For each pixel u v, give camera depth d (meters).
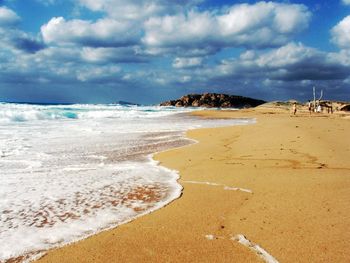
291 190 6.91
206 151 12.79
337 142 12.66
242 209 5.94
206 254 4.29
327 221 5.13
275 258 4.11
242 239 4.69
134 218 5.69
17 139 15.77
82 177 8.75
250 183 7.71
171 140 16.69
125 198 6.89
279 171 8.76
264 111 57.75
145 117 38.16
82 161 11.03
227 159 10.90
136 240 4.77
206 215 5.72
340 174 8.11
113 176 8.89
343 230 4.78
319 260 4.00
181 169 9.75
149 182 8.21
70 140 15.94
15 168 9.82
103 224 5.45
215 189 7.37
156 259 4.19
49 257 4.33
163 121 31.66
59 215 5.90
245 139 15.24
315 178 7.79
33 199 6.83
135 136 18.17
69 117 33.94
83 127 22.66
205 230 5.07
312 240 4.51
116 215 5.87
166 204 6.43
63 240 4.85
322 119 28.48
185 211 5.97
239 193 6.96
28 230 5.23
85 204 6.50
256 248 4.39
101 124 25.81
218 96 168.50
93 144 14.88
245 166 9.64
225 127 22.58
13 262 4.22
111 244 4.66
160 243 4.65
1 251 4.53
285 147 12.07
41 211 6.12
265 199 6.42
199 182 8.08
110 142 15.62
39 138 16.34
